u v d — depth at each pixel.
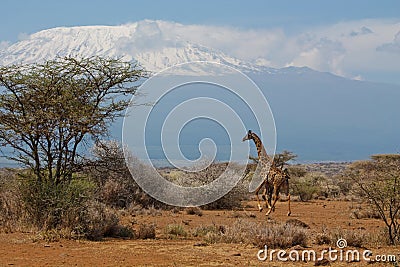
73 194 19.38
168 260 14.35
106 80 20.12
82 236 18.66
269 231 17.77
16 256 14.76
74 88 19.91
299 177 63.75
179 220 27.83
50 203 19.20
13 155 19.61
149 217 29.69
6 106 19.34
